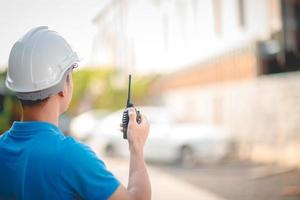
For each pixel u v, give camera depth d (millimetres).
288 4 13484
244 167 14266
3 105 8602
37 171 1586
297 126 13547
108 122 17578
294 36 13625
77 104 25203
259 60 15109
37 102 1686
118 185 1591
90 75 24828
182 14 20812
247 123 15953
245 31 15555
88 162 1584
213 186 11312
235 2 16188
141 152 1744
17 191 1613
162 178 12688
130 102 1962
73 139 1656
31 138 1652
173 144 14531
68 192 1578
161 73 23969
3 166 1647
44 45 1679
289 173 12781
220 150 14742
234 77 16781
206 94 19562
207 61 19312
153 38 21016
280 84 14289
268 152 14781
